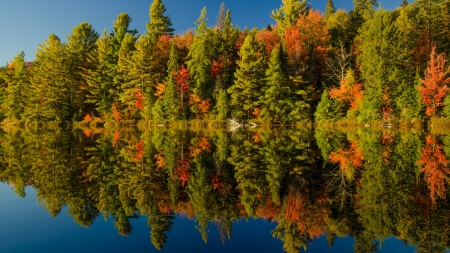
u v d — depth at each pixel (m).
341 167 11.86
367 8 51.28
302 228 6.37
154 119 39.41
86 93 45.78
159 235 5.88
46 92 44.88
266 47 41.66
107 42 45.53
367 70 32.53
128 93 42.38
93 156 15.25
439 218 6.65
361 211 7.24
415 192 8.48
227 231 6.17
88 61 45.22
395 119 30.56
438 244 5.48
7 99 49.91
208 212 7.35
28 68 52.53
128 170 11.92
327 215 7.09
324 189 9.09
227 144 19.34
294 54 36.34
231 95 37.44
